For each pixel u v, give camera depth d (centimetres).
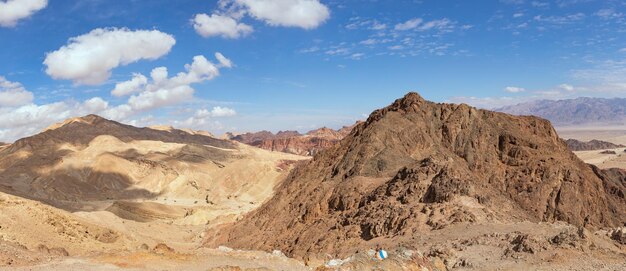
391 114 13950
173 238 13412
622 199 13088
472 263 5162
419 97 14800
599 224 11544
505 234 6159
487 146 13275
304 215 10869
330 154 14175
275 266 5188
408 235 7394
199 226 16525
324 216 10375
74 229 7769
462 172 9562
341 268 4094
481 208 7962
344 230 8894
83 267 4178
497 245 5731
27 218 7075
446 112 14412
